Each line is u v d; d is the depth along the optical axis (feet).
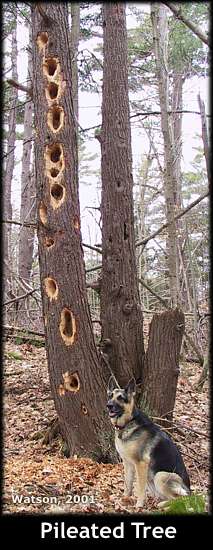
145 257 59.16
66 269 26.89
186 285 47.60
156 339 29.68
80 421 27.17
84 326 27.12
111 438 27.09
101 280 30.60
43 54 27.45
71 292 26.91
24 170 71.15
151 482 22.84
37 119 27.63
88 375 27.07
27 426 31.55
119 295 29.96
